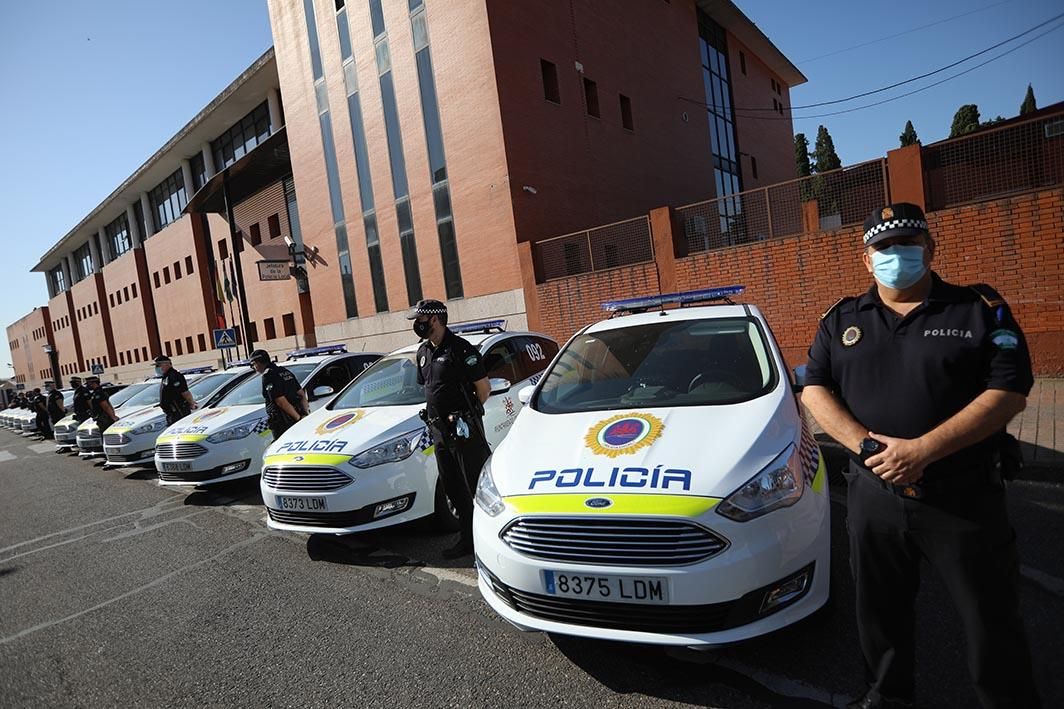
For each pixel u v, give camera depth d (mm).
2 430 31078
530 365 6000
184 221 28000
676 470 2545
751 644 2768
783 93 31625
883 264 1840
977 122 41688
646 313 4395
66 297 46438
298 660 3121
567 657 2844
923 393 1785
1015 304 7312
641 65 18547
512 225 13133
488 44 13023
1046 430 5086
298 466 4445
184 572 4703
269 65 20469
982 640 1782
